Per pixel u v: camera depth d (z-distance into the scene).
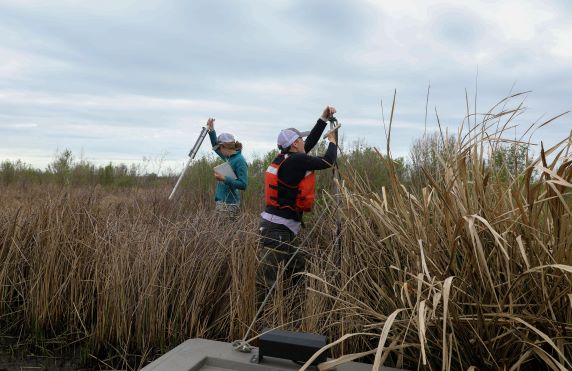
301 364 2.67
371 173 5.76
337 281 3.75
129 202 7.30
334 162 4.28
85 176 14.44
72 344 4.30
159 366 2.68
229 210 6.05
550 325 2.51
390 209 3.27
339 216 4.04
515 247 2.64
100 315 4.22
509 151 3.40
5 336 4.43
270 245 4.35
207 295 4.25
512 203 2.82
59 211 5.22
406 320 2.64
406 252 3.05
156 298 4.16
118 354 4.03
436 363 2.81
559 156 2.60
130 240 4.54
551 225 2.77
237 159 6.14
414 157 4.04
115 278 4.22
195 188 8.95
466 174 2.86
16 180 14.52
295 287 4.18
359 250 3.52
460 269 2.88
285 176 4.37
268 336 2.73
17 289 4.77
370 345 3.36
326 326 3.46
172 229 4.73
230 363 2.76
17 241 4.98
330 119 4.66
